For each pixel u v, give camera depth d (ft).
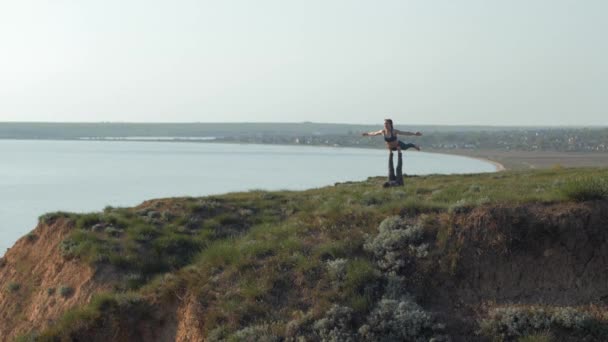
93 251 59.47
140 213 70.18
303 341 41.55
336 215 56.75
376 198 66.13
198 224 66.90
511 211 48.44
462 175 107.55
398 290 45.70
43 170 529.86
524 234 47.01
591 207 47.60
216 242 59.98
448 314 44.09
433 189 72.33
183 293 50.03
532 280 45.62
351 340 41.50
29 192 332.39
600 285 44.45
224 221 66.95
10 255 70.69
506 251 46.52
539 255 46.34
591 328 40.70
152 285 53.16
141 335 49.14
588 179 51.72
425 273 46.85
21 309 60.80
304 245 52.75
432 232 50.03
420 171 488.02
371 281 46.73
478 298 45.14
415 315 42.57
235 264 50.98
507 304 44.14
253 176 457.27
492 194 58.59
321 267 48.70
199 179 426.51
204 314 46.29
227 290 48.52
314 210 65.72
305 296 46.37
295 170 535.60
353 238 52.13
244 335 42.70
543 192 57.41
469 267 46.70
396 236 49.90
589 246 45.91
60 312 55.72
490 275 46.16
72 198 299.58
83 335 48.67
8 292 63.87
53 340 48.83
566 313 41.45
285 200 75.41
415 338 41.81
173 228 65.10
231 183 388.98
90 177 449.06
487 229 47.80
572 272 45.37
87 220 67.10
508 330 41.37
